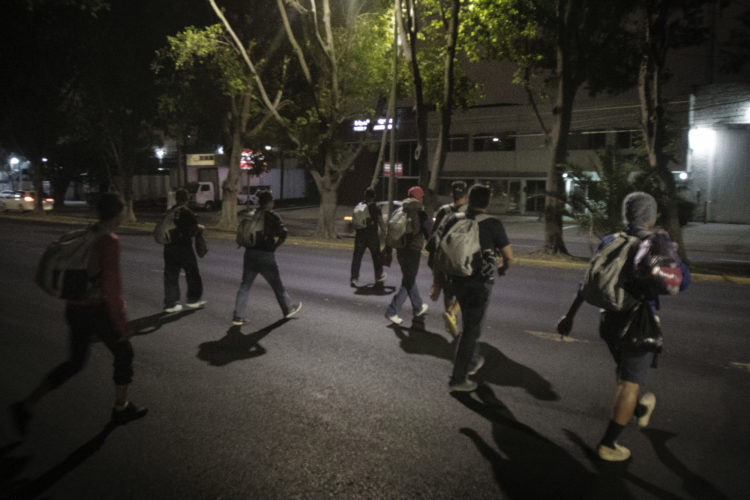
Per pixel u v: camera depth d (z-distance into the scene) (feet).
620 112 99.30
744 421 13.47
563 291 30.58
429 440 12.38
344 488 10.43
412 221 21.77
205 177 134.62
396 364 17.66
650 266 10.61
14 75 85.25
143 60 79.66
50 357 18.07
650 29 43.57
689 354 18.78
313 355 18.53
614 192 41.37
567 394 15.15
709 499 10.16
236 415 13.67
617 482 10.70
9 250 47.60
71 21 77.20
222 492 10.30
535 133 111.86
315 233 66.54
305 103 72.84
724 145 89.10
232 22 70.54
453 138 123.44
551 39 52.49
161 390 15.33
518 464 11.36
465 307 14.96
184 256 24.56
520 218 108.88
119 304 12.76
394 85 54.29
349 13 60.64
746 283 33.91
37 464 11.31
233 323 21.98
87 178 154.71
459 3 48.01
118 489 10.41
